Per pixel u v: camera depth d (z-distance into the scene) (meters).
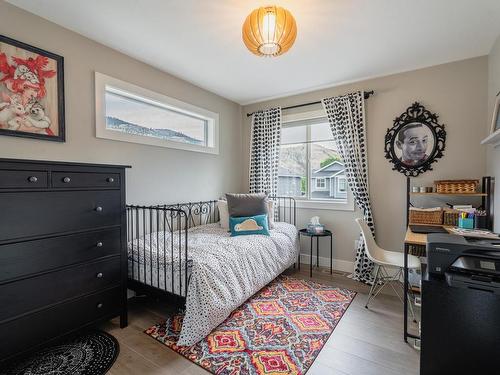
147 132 2.73
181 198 3.00
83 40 2.10
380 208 2.91
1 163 1.31
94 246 1.72
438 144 2.59
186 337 1.68
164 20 1.90
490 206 2.15
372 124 2.95
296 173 3.61
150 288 2.02
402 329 1.89
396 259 2.31
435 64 2.59
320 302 2.31
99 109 2.20
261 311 2.14
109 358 1.58
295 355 1.60
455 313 1.17
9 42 1.70
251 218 2.79
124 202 1.92
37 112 1.83
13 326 1.36
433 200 2.61
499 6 1.72
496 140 1.87
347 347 1.69
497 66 2.12
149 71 2.62
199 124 3.38
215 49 2.31
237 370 1.48
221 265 1.93
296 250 3.16
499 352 1.10
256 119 3.76
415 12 1.79
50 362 1.53
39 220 1.46
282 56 2.43
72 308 1.61
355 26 1.96
